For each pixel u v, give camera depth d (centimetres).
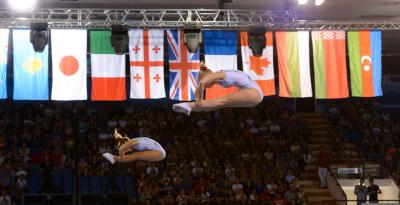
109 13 1777
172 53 1761
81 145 2669
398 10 2098
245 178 2473
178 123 2861
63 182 2486
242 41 1786
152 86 1739
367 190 2367
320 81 1802
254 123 2903
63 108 2916
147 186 2356
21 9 1733
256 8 2039
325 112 3200
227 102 835
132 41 1745
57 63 1714
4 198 2245
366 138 2923
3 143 2633
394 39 2622
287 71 1795
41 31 1692
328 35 1820
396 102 3266
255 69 1777
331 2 1980
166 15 2061
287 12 1814
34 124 2800
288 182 2502
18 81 1706
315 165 2748
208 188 2384
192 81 1756
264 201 2347
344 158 2795
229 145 2728
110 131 2770
